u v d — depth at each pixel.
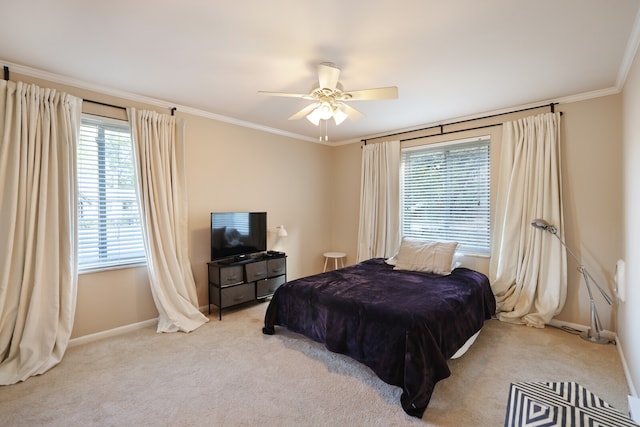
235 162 3.96
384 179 4.50
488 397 1.98
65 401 1.95
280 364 2.41
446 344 2.14
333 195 5.33
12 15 1.79
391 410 1.87
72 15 1.80
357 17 1.82
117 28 1.94
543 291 3.12
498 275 3.40
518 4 1.69
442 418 1.78
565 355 2.54
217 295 3.43
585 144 3.00
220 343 2.79
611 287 2.86
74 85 2.72
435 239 4.13
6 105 2.31
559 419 1.15
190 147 3.51
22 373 2.20
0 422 1.76
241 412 1.85
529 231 3.21
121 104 3.00
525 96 3.07
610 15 1.79
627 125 2.47
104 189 2.95
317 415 1.82
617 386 2.12
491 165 3.61
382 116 3.74
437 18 1.82
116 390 2.06
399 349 1.99
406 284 2.84
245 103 3.32
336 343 2.36
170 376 2.24
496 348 2.67
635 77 2.15
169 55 2.28
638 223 2.03
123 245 3.07
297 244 4.79
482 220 3.73
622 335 2.48
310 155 4.96
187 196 3.45
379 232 4.54
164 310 3.08
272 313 2.96
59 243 2.52
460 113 3.62
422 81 2.71
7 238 2.28
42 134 2.46
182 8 1.74
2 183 2.29
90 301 2.84
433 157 4.16
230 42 2.10
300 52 2.23
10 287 2.31
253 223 3.95
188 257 3.47
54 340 2.41
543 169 3.14
